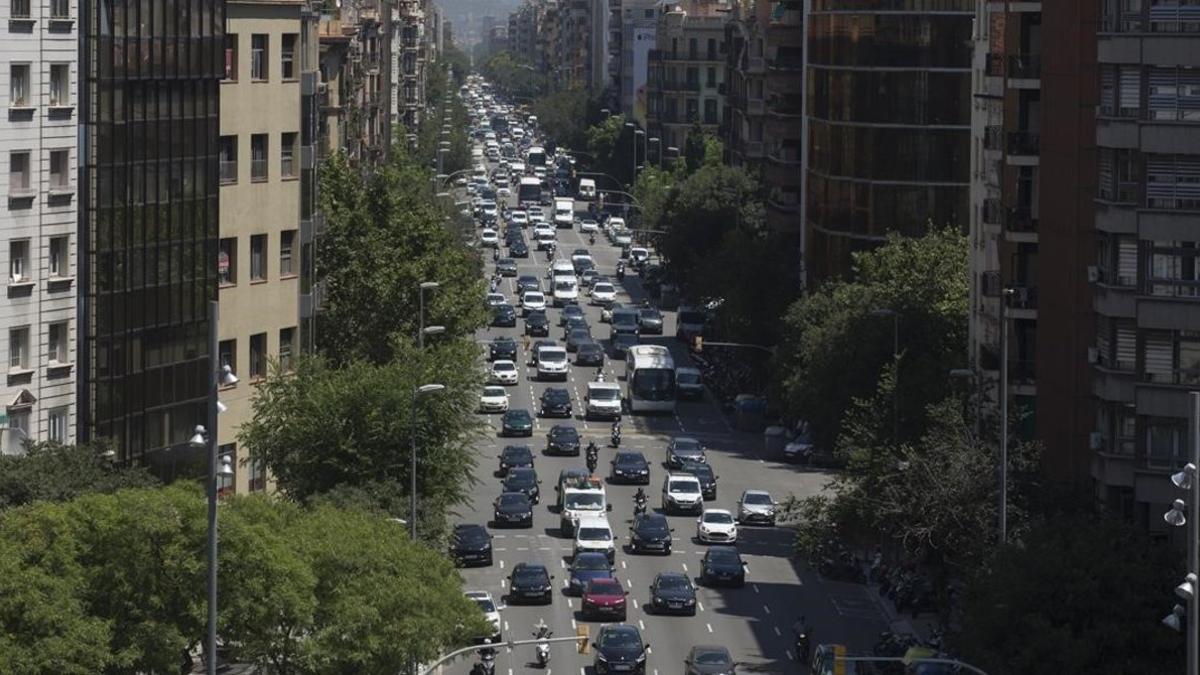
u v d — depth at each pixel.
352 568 160.00
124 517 147.62
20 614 141.62
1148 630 162.62
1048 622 162.25
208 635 139.62
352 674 160.25
